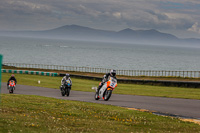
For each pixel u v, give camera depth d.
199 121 24.94
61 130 16.73
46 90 57.66
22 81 83.25
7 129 15.19
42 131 15.80
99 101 37.59
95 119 22.77
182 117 26.53
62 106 28.89
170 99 40.94
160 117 25.66
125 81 86.62
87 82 86.94
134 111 28.16
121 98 42.25
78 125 19.20
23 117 20.05
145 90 60.91
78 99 40.22
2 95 36.59
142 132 18.39
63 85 46.06
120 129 18.89
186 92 55.94
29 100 32.06
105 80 38.50
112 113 26.09
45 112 24.02
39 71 123.00
